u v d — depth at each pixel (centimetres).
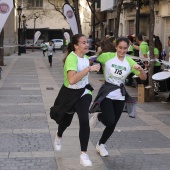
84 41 528
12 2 1163
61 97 538
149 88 1088
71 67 515
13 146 641
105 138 586
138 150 629
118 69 559
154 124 811
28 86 1402
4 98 1123
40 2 5700
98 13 3781
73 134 719
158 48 1216
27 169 536
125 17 3002
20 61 2833
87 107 525
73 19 1761
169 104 1045
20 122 813
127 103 583
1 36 2308
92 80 1617
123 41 554
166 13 2203
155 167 551
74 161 571
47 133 726
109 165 557
